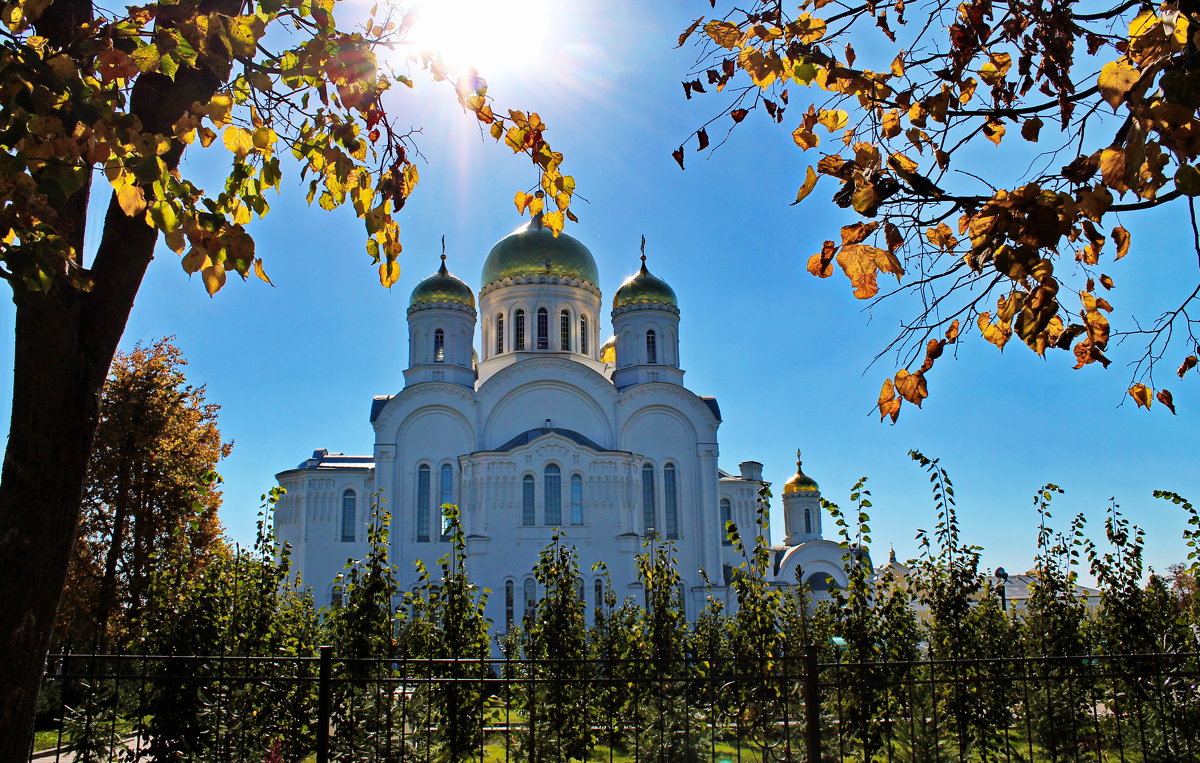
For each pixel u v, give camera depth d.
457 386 52.56
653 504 53.19
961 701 14.91
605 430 53.53
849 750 14.95
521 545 47.84
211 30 6.40
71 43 6.35
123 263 7.41
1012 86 7.28
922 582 17.06
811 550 59.00
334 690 14.09
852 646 14.27
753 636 14.95
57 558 6.95
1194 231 5.19
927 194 6.54
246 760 13.99
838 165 6.50
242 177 7.62
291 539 54.47
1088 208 5.36
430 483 51.72
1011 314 6.60
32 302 7.00
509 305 59.47
